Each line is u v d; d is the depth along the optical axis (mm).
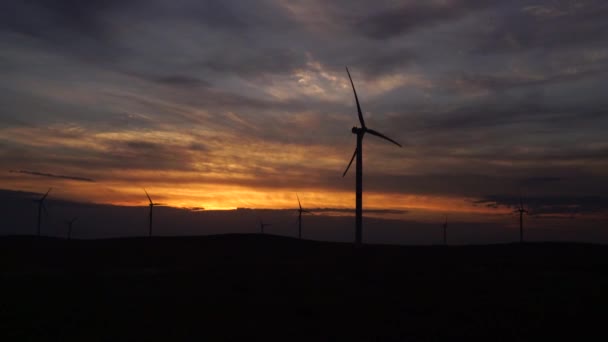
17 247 84938
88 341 23328
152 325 27094
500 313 30016
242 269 53594
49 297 34969
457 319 28578
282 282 42656
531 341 23734
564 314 29594
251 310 31438
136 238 101750
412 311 30891
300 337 24641
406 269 52156
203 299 35094
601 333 25266
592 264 60094
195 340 23891
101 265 65250
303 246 94062
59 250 83625
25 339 23469
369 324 27484
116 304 32938
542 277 46406
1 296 34844
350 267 53344
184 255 79500
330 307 32188
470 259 65562
